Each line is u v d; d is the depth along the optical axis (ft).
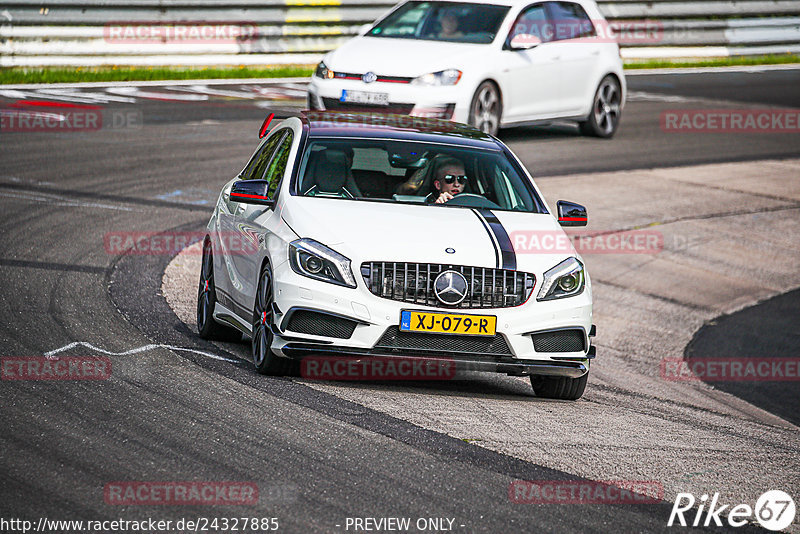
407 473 59.88
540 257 80.02
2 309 93.81
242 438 63.62
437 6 190.49
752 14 328.29
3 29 223.30
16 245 119.65
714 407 99.14
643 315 136.67
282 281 76.84
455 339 77.00
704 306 142.10
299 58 260.62
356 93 173.17
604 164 193.57
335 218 80.12
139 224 135.44
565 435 71.82
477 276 77.51
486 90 180.45
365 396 76.18
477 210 84.94
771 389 112.37
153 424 65.05
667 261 155.53
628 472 64.80
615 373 108.37
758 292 149.59
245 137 187.21
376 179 86.48
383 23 189.88
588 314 80.79
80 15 232.32
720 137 226.79
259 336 80.18
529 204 88.28
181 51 245.65
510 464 63.41
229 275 88.74
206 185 157.07
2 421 63.57
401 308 76.13
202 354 85.61
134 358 81.56
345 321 76.18
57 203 140.67
